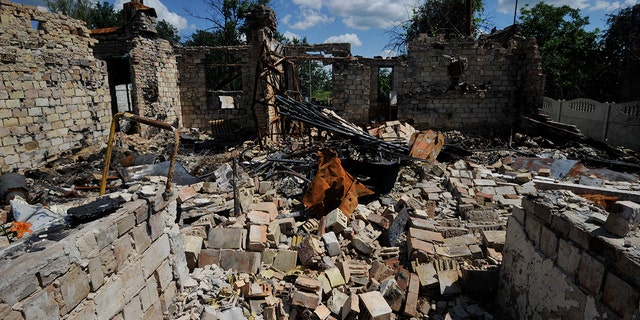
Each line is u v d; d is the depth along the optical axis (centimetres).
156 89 1608
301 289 430
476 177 892
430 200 769
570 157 1213
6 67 982
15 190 729
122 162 999
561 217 313
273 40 1557
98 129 1355
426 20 2339
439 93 1678
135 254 338
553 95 2289
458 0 2234
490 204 732
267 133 1323
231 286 442
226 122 1598
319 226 598
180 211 601
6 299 214
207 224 557
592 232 277
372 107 1916
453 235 593
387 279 453
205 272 463
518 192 803
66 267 257
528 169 1016
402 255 556
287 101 1090
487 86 1650
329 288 446
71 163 1070
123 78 1966
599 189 730
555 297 317
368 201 761
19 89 1020
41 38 1092
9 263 230
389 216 649
